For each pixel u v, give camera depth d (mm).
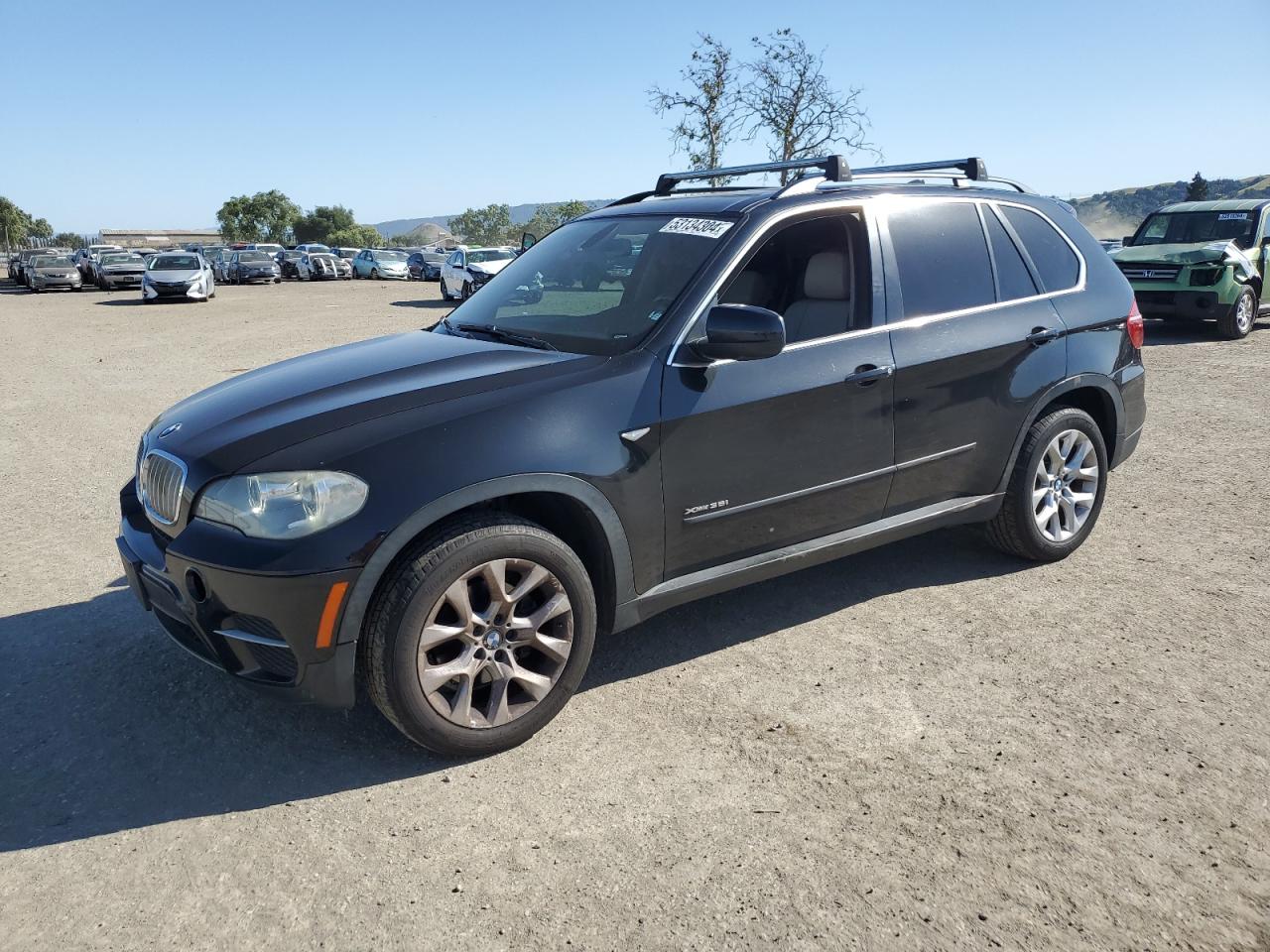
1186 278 12305
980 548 4977
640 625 4172
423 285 38219
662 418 3334
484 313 4148
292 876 2627
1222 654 3783
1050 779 2977
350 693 2977
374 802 2949
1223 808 2820
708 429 3438
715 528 3545
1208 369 10242
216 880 2617
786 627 4109
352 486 2873
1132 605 4254
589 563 3449
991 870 2578
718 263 3590
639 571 3406
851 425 3789
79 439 8234
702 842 2721
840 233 3930
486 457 3014
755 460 3568
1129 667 3688
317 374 3605
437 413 3074
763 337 3188
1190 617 4121
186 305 26438
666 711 3445
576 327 3707
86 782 3088
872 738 3236
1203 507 5586
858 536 3963
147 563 3230
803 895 2498
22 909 2514
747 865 2619
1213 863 2592
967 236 4297
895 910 2439
